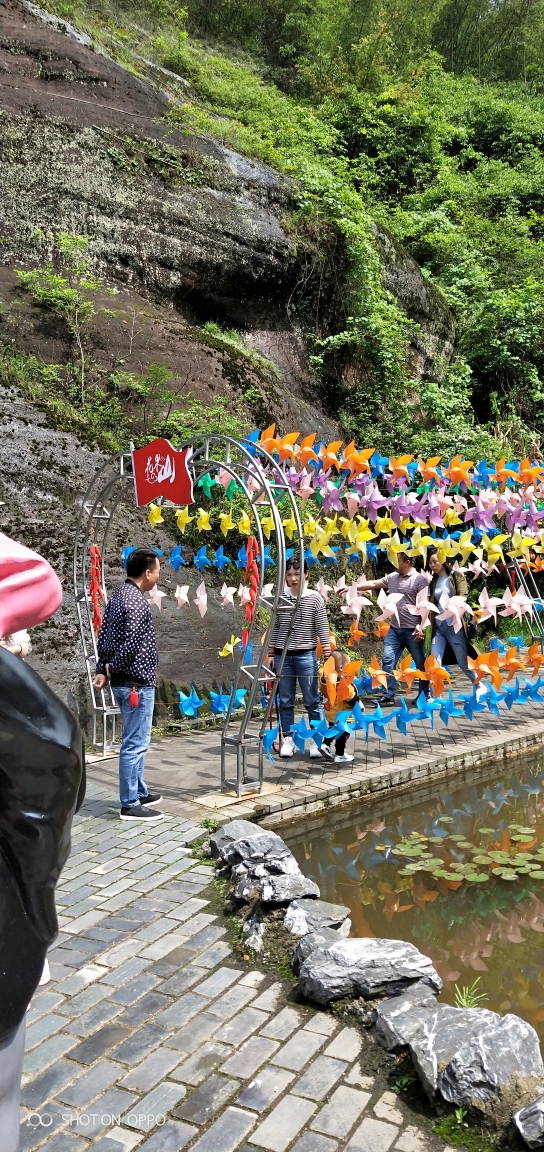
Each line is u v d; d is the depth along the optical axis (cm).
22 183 973
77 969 297
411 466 641
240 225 1123
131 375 893
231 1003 274
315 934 299
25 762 112
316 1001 271
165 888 366
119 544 721
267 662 609
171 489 522
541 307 1513
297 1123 216
